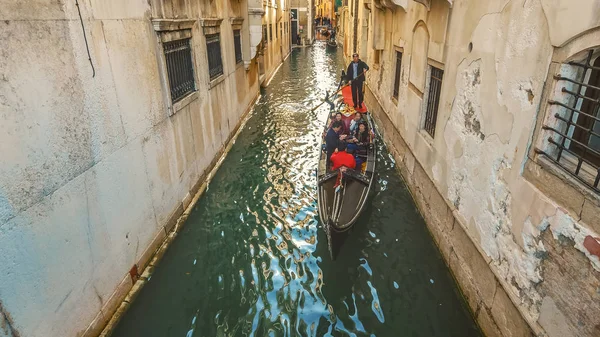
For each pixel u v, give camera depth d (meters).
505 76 3.59
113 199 4.10
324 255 5.40
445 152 5.19
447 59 5.20
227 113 9.26
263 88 16.73
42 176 3.06
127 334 4.01
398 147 8.30
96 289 3.81
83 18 3.58
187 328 4.19
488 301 3.81
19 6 2.83
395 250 5.45
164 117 5.43
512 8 3.48
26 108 2.89
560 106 2.88
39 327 3.04
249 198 6.95
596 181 2.44
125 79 4.34
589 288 2.46
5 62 2.71
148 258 4.96
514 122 3.41
